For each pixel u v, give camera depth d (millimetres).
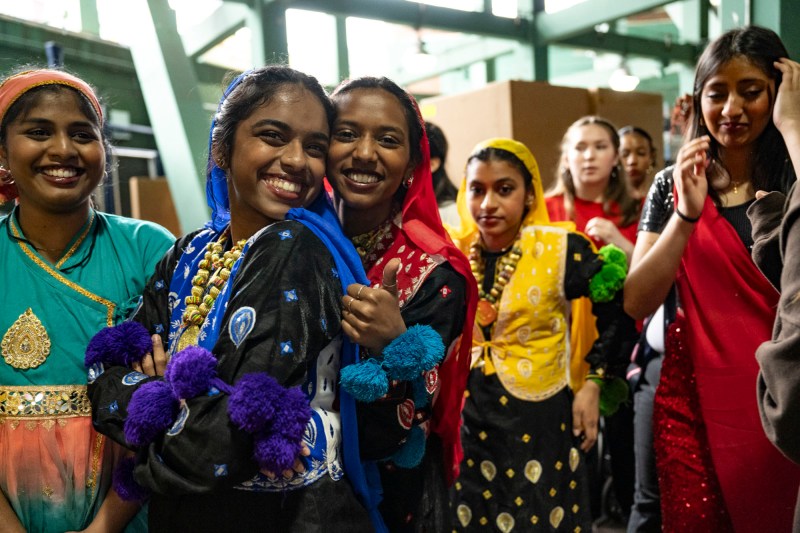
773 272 1370
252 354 925
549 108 3004
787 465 1563
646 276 1723
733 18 2629
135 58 3396
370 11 3543
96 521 1242
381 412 1052
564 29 4172
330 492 1009
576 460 1884
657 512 1911
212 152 1165
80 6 4250
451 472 1431
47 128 1260
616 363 1920
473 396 1901
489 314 1911
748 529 1615
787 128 1427
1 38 3555
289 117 1076
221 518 990
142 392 948
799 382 980
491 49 5352
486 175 1897
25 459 1260
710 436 1652
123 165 4164
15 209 1368
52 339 1284
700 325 1679
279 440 872
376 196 1275
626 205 2859
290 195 1098
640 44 4992
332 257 1062
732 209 1667
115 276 1361
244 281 987
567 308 2033
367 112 1246
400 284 1259
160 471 913
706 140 1616
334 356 1084
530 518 1815
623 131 3180
